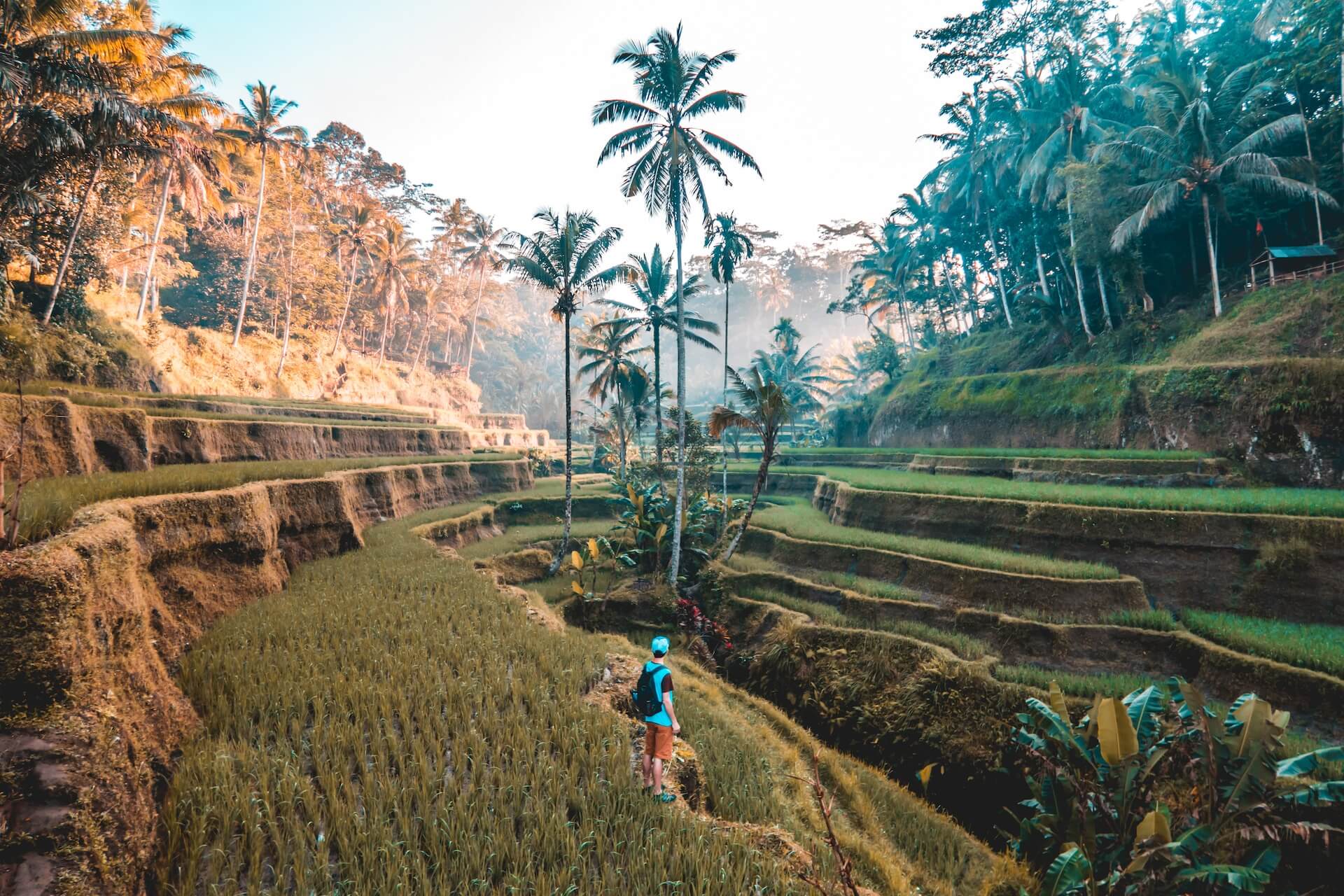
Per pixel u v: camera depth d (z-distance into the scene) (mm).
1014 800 12844
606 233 27312
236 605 13531
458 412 76625
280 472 19719
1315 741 11453
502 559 28016
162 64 31406
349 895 5305
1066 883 7012
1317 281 28500
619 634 23594
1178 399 28578
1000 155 49688
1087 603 17609
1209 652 14461
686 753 9602
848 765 14469
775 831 7457
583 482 52656
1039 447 37875
